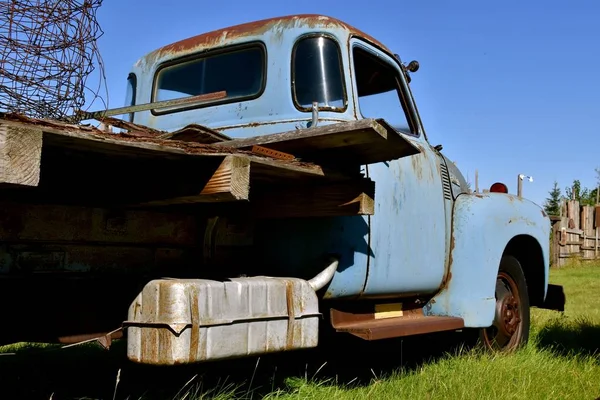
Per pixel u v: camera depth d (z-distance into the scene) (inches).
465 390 147.0
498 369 169.9
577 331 249.8
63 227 102.6
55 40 126.2
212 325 104.3
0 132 75.6
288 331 118.6
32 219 98.8
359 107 155.6
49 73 125.4
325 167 121.1
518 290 210.8
